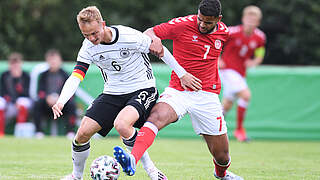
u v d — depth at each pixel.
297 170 22.08
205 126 17.31
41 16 60.50
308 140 38.44
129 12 60.34
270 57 62.16
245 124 38.53
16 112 37.81
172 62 16.86
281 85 38.31
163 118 16.36
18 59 37.25
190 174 20.33
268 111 38.44
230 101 36.25
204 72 17.47
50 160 24.58
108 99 16.61
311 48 60.38
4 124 38.16
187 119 38.66
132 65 16.48
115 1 59.88
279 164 24.23
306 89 38.34
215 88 17.48
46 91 36.88
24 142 33.44
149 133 15.81
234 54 35.44
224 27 17.95
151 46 16.47
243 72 35.97
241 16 60.94
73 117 36.62
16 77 37.38
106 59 16.23
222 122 17.36
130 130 15.80
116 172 15.54
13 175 19.55
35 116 37.25
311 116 38.38
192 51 17.41
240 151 30.30
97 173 15.46
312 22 59.34
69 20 60.91
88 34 15.16
